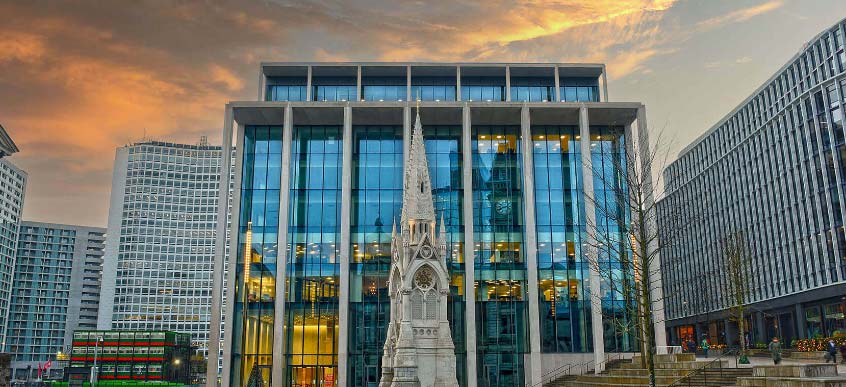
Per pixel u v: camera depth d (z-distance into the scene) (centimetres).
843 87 8575
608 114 7000
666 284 14688
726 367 4278
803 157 9325
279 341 6341
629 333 5681
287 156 6812
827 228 8738
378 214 6844
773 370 3494
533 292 6481
